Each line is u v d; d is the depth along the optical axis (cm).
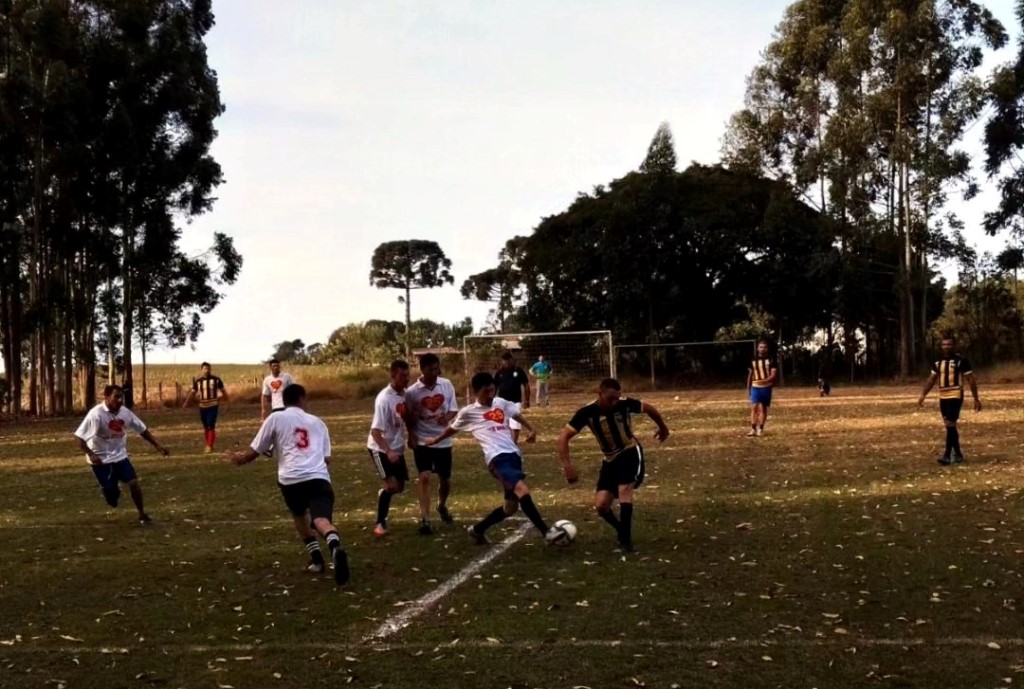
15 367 4169
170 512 1232
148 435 1164
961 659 564
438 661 585
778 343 5056
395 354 7006
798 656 577
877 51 4662
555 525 917
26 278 4356
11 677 576
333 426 2772
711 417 2623
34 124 4012
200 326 4697
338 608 720
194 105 4416
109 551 974
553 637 627
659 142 5019
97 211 4153
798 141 5325
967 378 1448
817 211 5191
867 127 4650
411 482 1459
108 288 4512
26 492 1493
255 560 906
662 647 600
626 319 5075
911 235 4697
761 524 1012
